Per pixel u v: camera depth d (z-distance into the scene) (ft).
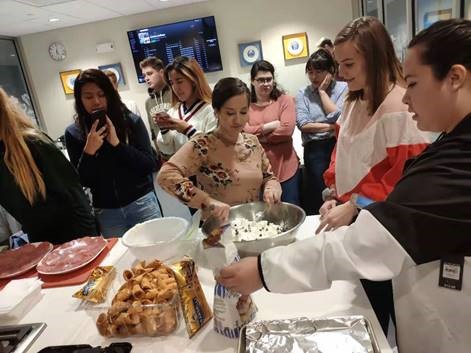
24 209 5.22
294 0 16.71
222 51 17.71
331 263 2.37
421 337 2.58
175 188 4.64
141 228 4.68
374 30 3.81
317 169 9.39
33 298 3.82
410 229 2.09
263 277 2.60
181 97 7.45
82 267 4.36
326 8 16.67
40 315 3.61
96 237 5.01
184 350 2.86
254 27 17.28
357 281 3.41
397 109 3.78
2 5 12.62
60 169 5.08
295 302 3.24
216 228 3.89
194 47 17.47
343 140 4.53
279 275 2.54
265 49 17.48
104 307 3.58
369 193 3.84
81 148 6.26
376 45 3.81
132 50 17.75
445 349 2.46
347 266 2.30
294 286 2.51
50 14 14.90
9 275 4.35
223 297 2.86
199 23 17.10
